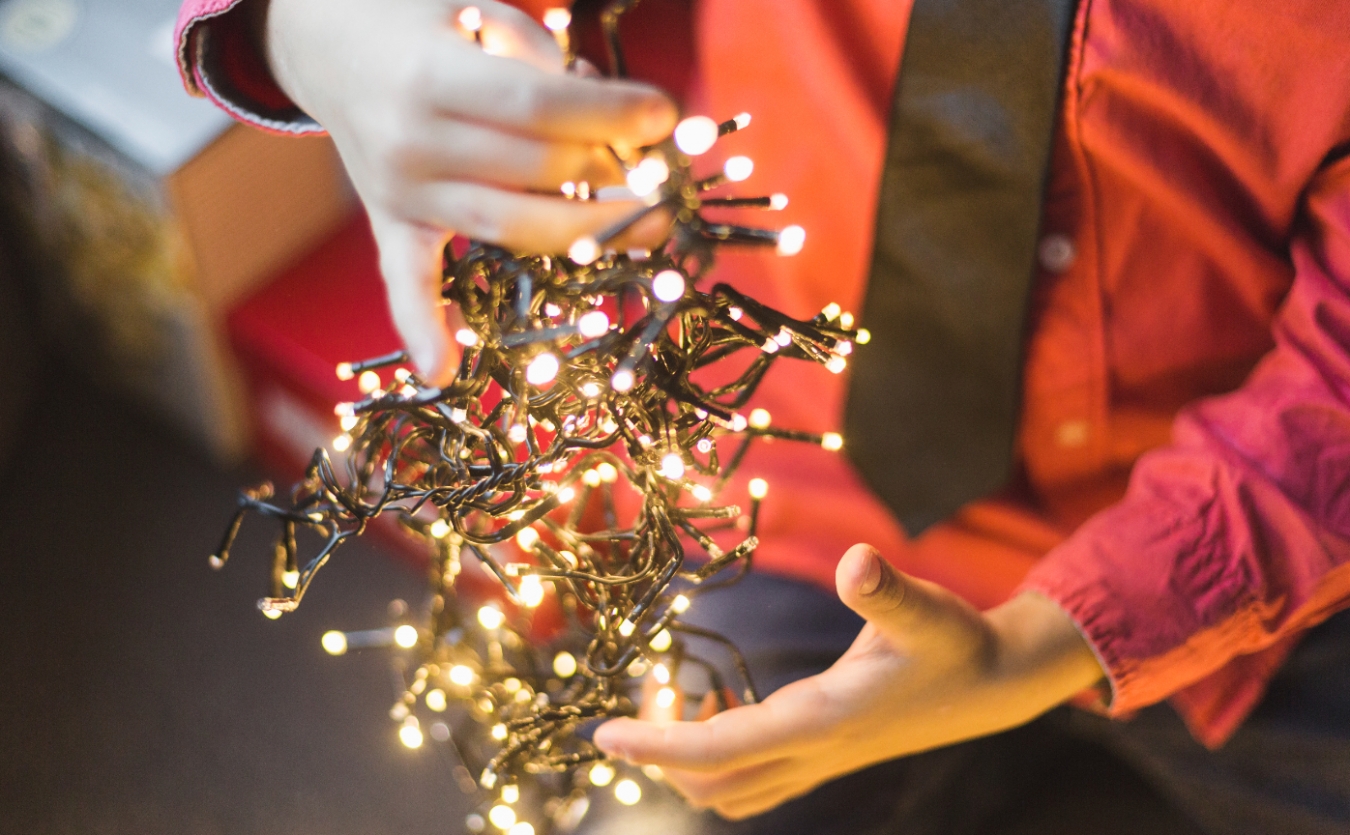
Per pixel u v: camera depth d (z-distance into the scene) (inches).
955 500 29.1
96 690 36.5
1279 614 25.6
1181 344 27.9
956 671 24.7
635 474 22.1
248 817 35.1
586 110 20.5
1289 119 24.9
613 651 23.1
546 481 22.0
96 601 37.7
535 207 20.7
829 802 31.2
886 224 26.9
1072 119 25.4
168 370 38.1
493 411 21.3
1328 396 25.2
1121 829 36.0
